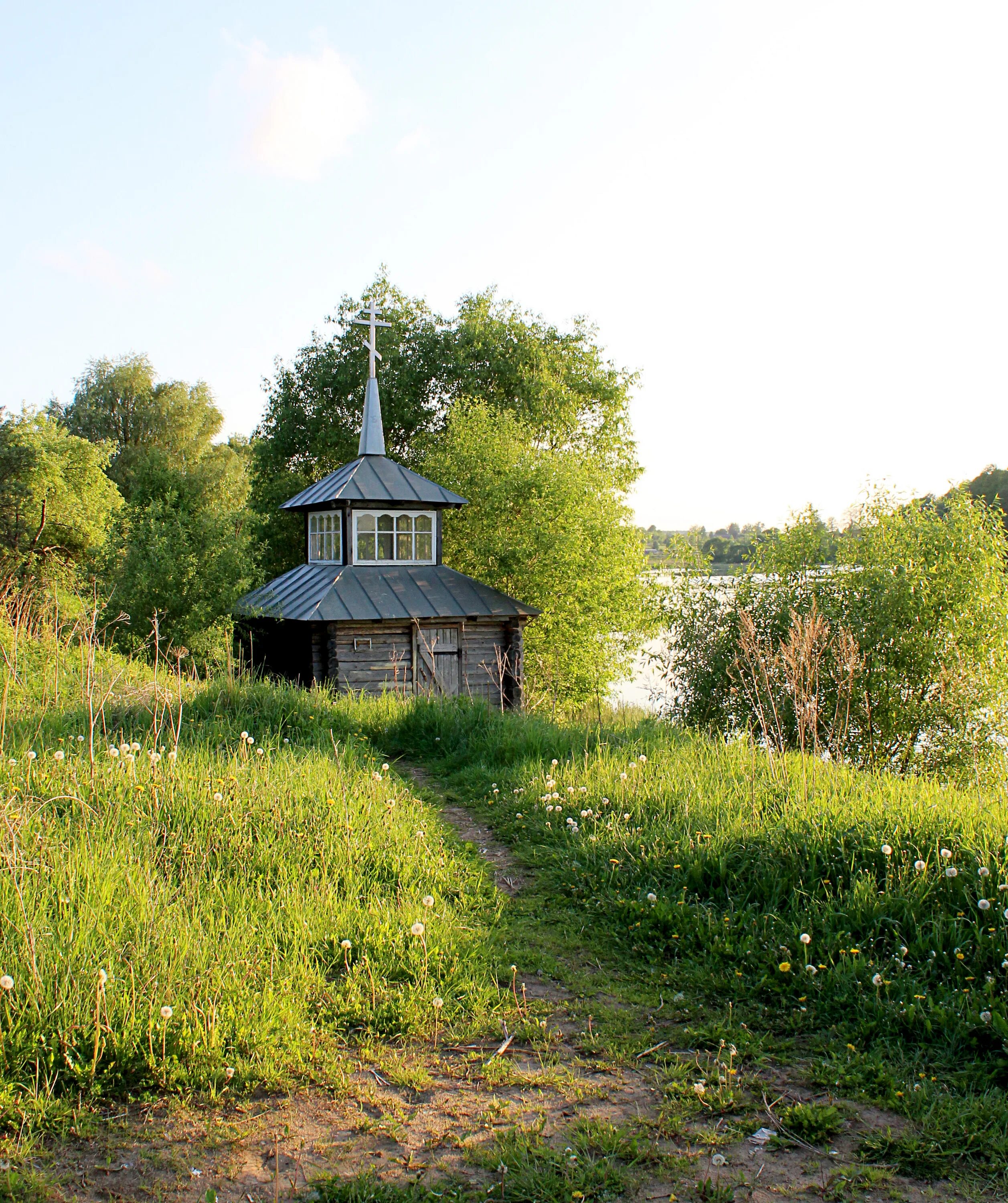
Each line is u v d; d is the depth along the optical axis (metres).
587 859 6.61
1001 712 14.79
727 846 6.19
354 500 21.11
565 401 34.53
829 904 5.25
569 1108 3.72
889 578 15.09
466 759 10.43
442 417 35.38
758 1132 3.55
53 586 18.33
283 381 37.66
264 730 10.47
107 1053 3.79
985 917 4.95
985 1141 3.44
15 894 4.84
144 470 39.84
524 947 5.40
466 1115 3.66
